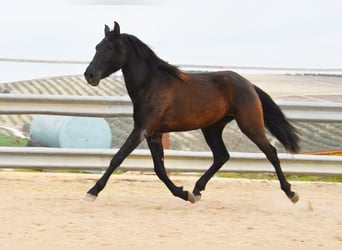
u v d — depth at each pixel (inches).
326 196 528.7
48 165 561.3
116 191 517.7
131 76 446.3
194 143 700.0
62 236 346.9
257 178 638.5
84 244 329.4
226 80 468.1
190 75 465.7
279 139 485.4
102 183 445.1
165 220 402.0
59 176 572.1
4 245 323.3
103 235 353.1
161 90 448.8
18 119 855.7
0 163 557.0
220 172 586.6
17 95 557.6
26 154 559.5
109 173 446.9
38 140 658.2
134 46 447.2
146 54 448.8
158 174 461.1
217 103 462.6
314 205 476.7
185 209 446.3
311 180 630.5
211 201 484.1
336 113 584.4
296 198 471.2
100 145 639.8
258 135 468.8
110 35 443.2
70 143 632.4
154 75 450.0
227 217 419.2
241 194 522.6
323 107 579.2
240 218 417.4
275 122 484.4
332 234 372.8
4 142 682.8
